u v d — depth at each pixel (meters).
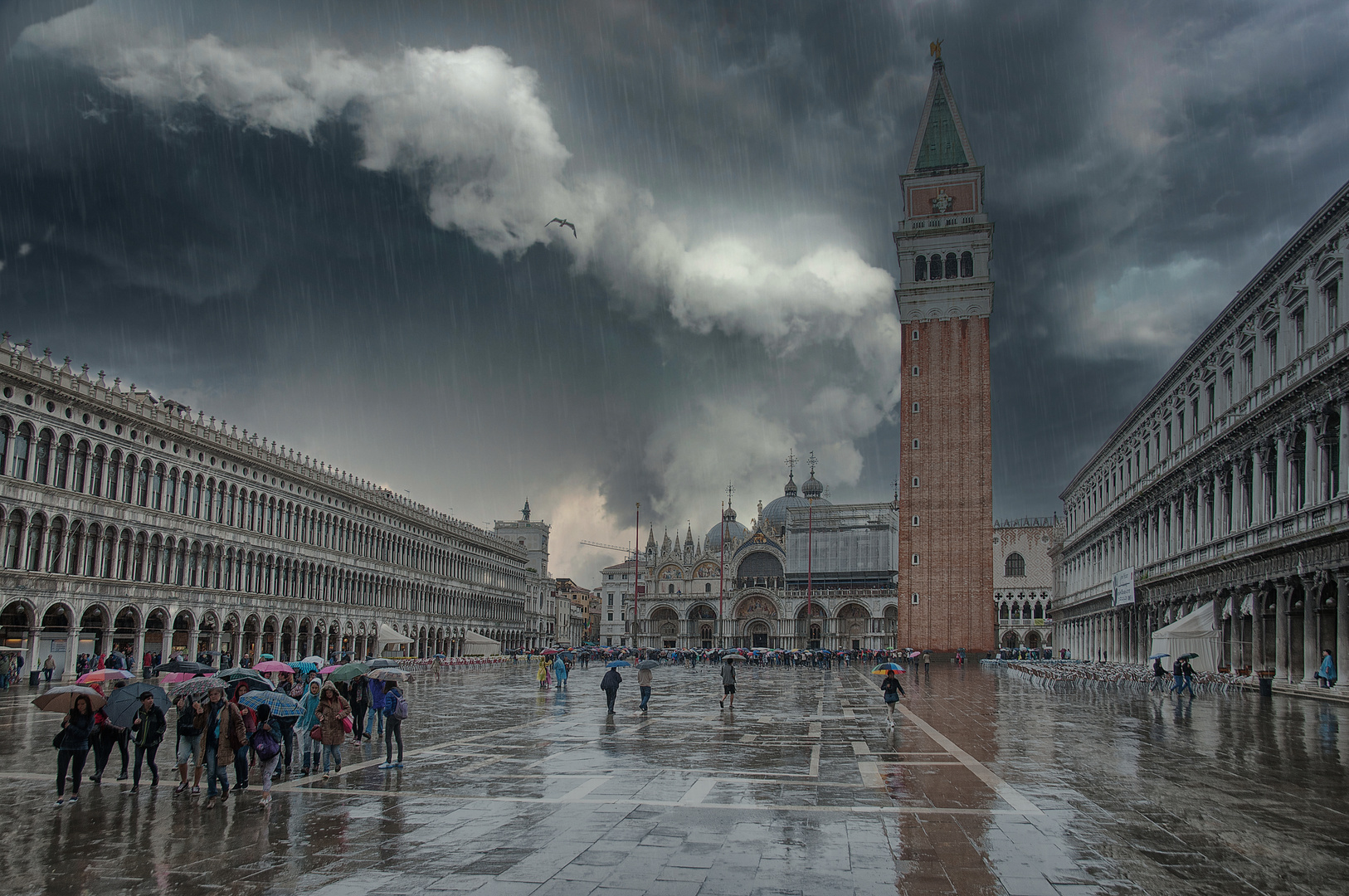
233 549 78.12
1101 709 42.50
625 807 19.34
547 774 23.67
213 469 76.31
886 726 35.69
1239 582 58.31
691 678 80.75
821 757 26.80
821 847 16.00
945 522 120.69
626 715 40.56
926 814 18.64
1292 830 17.28
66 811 19.19
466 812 18.89
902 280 126.81
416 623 117.44
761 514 192.25
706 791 21.12
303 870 14.66
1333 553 45.25
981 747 28.73
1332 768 24.23
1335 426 46.75
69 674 59.97
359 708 30.06
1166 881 14.03
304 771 23.64
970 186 127.19
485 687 61.31
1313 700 45.94
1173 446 74.50
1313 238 48.81
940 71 131.88
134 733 25.84
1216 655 55.09
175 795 20.84
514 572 162.38
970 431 121.69
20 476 56.94
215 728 20.12
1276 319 53.88
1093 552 105.81
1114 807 19.25
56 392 59.12
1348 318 45.38
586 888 13.67
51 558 59.06
